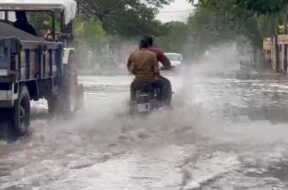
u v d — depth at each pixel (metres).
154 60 17.25
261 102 25.67
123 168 11.46
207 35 88.88
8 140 14.46
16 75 13.73
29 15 22.47
